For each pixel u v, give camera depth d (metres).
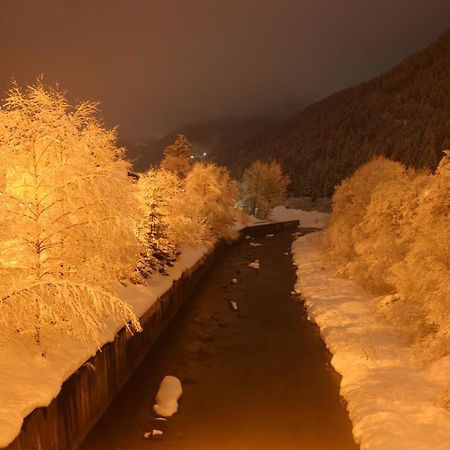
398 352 13.97
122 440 10.31
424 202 14.23
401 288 15.20
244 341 16.88
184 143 53.59
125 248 11.20
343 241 27.00
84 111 10.16
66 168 9.55
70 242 9.64
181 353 15.64
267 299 22.86
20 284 8.66
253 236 49.97
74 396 9.55
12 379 8.31
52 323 9.82
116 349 12.16
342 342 15.41
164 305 17.62
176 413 11.57
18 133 9.47
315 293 22.31
